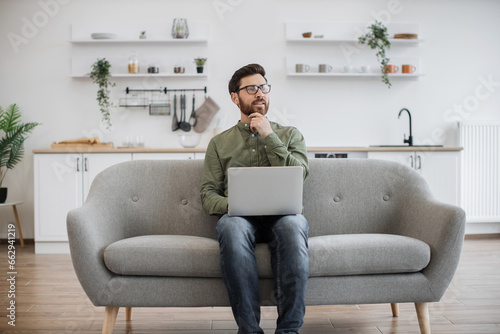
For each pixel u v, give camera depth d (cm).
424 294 184
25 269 335
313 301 181
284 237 171
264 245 185
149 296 181
